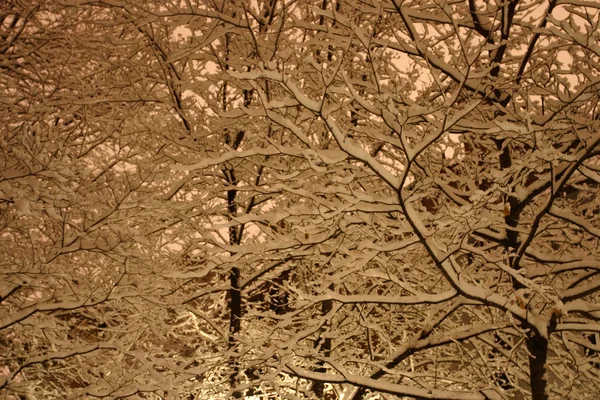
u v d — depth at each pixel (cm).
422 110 530
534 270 620
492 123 624
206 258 641
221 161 561
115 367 638
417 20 716
